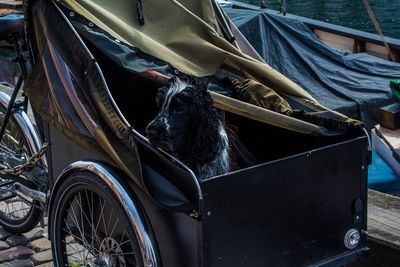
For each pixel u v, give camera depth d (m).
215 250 2.85
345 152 3.19
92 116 3.15
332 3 18.42
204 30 3.78
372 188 5.93
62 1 3.44
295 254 3.15
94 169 3.10
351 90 7.43
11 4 5.89
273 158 3.74
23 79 4.07
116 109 3.06
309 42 8.05
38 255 4.31
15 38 3.99
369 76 7.90
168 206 2.77
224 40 3.76
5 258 4.27
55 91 3.29
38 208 4.20
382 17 17.11
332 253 3.29
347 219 3.30
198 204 2.74
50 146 3.64
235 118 3.79
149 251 2.91
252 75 3.73
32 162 3.94
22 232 4.45
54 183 3.58
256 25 7.88
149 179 2.92
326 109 3.58
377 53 9.94
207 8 3.97
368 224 4.08
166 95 2.96
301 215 3.12
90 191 3.25
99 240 3.36
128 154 2.98
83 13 3.46
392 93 6.76
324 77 7.63
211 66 3.68
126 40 3.51
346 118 3.45
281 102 3.55
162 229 2.98
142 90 3.68
